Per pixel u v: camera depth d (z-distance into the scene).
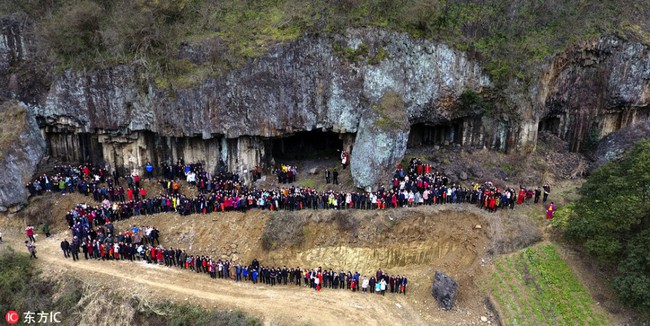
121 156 39.34
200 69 36.44
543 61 37.62
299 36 36.41
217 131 36.94
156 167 39.69
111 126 37.59
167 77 36.38
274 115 37.06
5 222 36.50
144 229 33.94
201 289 29.94
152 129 37.03
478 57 38.03
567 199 34.97
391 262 32.62
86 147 40.97
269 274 30.47
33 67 39.12
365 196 33.88
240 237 33.38
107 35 37.03
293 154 43.19
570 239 31.47
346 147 39.28
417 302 29.45
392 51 37.25
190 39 37.34
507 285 29.58
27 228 34.19
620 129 40.75
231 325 26.92
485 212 33.31
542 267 30.16
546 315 27.53
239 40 37.25
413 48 37.62
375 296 29.83
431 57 37.94
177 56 37.16
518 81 37.69
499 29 38.91
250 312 27.95
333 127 38.12
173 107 36.12
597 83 40.66
